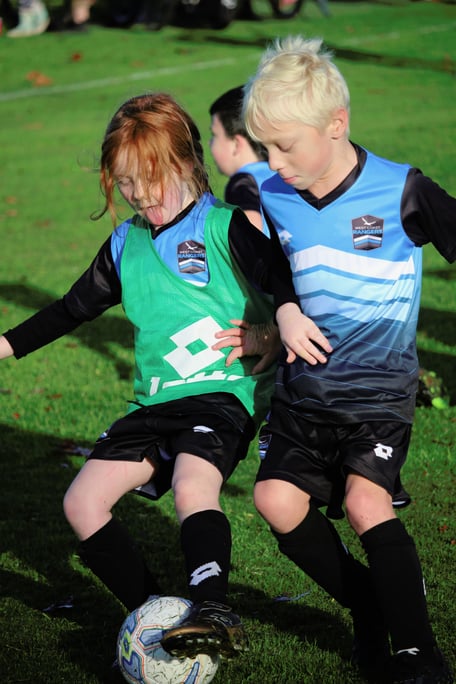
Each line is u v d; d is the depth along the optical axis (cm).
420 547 1164
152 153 841
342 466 830
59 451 1530
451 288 2373
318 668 911
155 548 1209
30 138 4431
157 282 894
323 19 7312
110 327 2208
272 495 834
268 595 1075
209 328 890
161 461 875
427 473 1394
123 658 828
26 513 1317
